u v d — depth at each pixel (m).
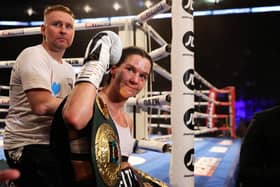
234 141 6.14
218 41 11.38
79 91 0.93
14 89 1.53
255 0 9.98
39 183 1.40
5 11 9.73
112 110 1.45
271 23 10.67
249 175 1.73
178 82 1.74
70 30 1.59
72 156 0.99
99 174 0.97
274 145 1.72
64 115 0.91
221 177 2.37
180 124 1.73
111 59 1.10
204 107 10.09
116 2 9.64
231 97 8.39
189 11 1.75
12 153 1.48
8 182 1.47
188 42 1.75
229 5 10.17
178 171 1.72
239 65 11.80
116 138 1.09
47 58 1.53
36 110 1.37
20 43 10.20
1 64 3.43
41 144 1.47
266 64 11.68
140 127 2.85
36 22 10.07
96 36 1.06
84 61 1.01
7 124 1.56
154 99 2.26
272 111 1.80
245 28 10.92
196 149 4.40
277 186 1.66
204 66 11.85
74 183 0.99
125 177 1.34
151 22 10.30
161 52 2.13
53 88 1.52
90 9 9.89
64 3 9.61
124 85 1.41
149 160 3.13
